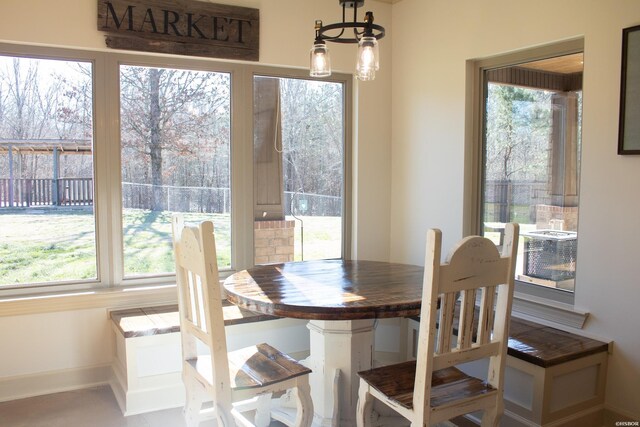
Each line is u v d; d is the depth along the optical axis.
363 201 3.97
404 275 2.76
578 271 2.79
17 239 3.06
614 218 2.62
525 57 3.12
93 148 3.21
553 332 2.82
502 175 3.36
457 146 3.49
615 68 2.59
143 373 2.88
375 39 2.35
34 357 3.03
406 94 3.89
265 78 3.67
